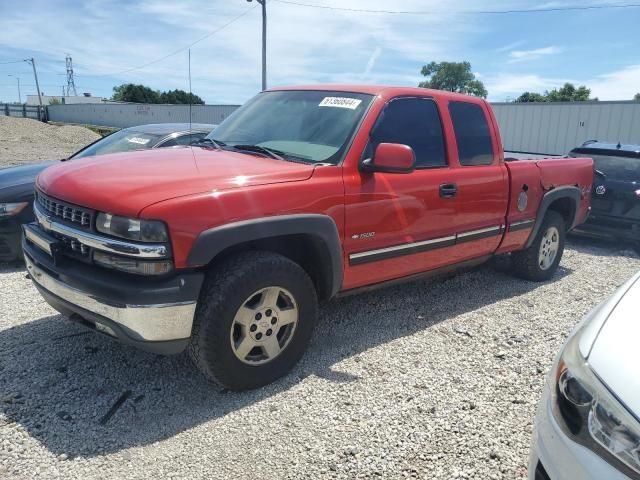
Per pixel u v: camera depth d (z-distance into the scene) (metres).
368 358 3.73
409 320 4.46
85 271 2.95
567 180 5.65
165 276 2.81
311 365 3.60
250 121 4.31
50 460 2.59
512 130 20.94
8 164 16.61
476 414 3.08
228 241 2.93
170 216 2.78
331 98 4.07
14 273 5.47
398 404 3.15
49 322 4.16
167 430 2.86
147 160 3.49
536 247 5.49
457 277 5.75
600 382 1.73
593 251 7.68
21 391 3.17
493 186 4.66
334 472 2.57
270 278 3.13
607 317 2.02
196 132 6.98
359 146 3.64
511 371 3.61
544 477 1.85
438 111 4.31
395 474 2.57
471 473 2.59
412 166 3.44
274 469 2.58
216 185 3.02
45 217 3.24
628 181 7.56
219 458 2.65
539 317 4.66
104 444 2.73
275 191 3.16
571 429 1.77
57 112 67.06
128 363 3.56
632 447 1.56
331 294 3.62
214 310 2.95
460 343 4.04
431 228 4.15
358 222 3.60
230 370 3.08
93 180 3.11
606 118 18.59
